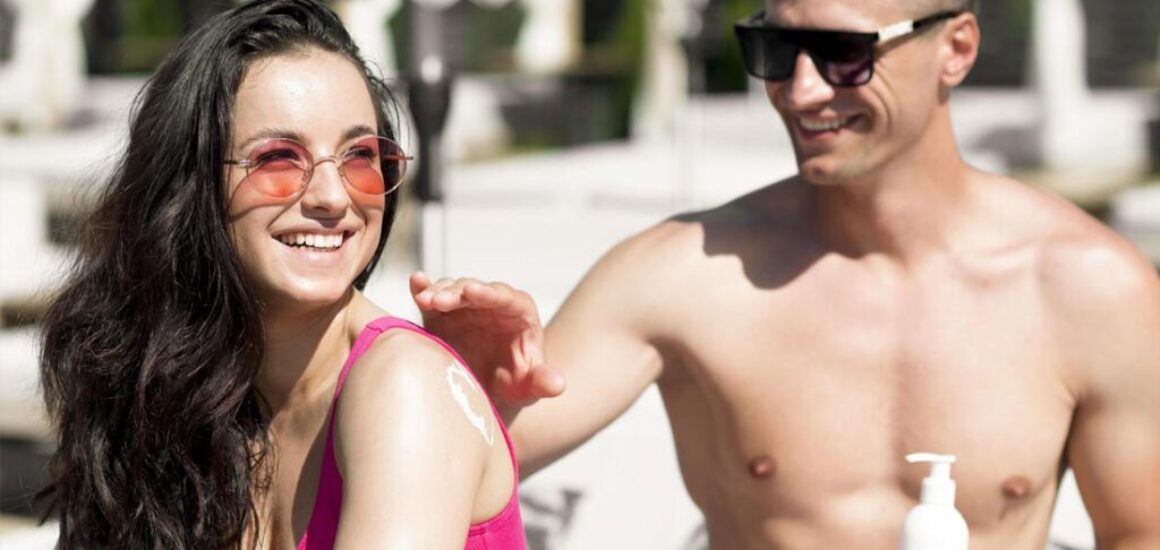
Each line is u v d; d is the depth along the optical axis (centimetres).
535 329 246
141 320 218
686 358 282
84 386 226
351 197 211
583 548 398
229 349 215
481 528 213
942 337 270
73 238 239
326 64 212
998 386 269
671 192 983
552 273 809
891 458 272
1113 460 271
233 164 210
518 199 1030
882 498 273
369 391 205
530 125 1908
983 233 272
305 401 221
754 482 280
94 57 1895
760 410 278
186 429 217
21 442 567
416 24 436
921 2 252
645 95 1590
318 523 213
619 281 283
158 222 213
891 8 251
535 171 1148
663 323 280
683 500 411
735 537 289
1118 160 1378
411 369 205
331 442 212
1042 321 270
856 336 273
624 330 281
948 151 269
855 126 257
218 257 212
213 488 219
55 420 239
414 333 213
